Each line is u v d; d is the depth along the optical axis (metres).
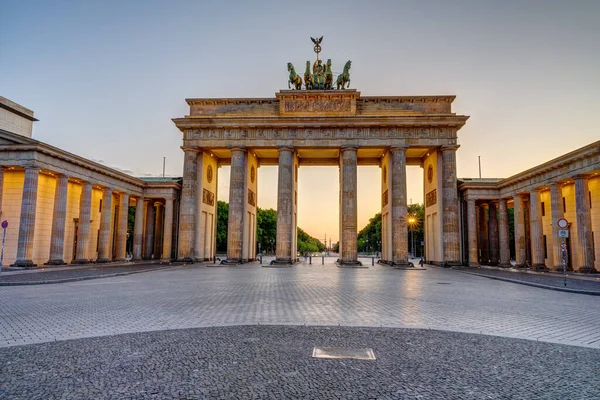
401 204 63.38
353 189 64.38
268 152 73.81
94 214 67.12
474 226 66.19
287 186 65.12
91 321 15.57
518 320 16.42
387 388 8.49
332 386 8.58
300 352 11.24
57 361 10.30
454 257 62.75
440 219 65.62
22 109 62.41
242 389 8.35
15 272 40.25
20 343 12.19
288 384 8.68
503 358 10.88
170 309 18.48
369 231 194.50
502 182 64.19
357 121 64.31
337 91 66.00
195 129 67.00
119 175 64.62
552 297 24.30
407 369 9.81
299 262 76.25
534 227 56.38
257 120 65.12
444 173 64.44
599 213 49.50
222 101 68.25
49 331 13.83
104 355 10.86
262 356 10.81
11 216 53.56
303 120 64.75
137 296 23.05
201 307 19.12
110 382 8.73
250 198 73.44
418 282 34.25
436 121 63.50
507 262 64.69
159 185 71.88
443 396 8.09
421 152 72.00
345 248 63.47
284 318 16.38
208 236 74.38
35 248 53.66
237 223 65.38
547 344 12.50
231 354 10.99
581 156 44.81
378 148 67.06
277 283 31.75
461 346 12.10
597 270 49.25
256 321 15.70
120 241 67.50
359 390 8.36
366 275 42.62
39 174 54.41
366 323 15.45
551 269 52.12
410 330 14.27
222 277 37.75
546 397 8.10
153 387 8.45
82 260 56.75
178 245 71.00
